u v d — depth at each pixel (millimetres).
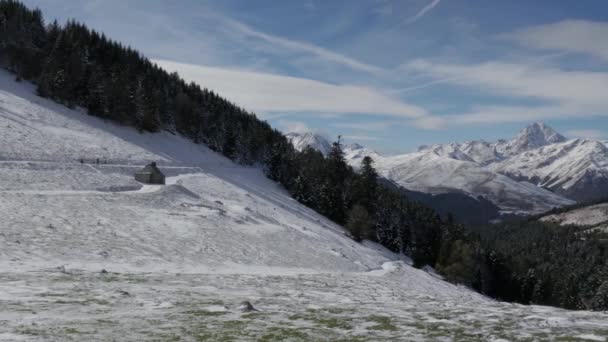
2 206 37188
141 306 13430
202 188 79375
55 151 74312
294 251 46812
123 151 92688
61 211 40000
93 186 59250
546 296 115375
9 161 61031
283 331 10734
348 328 11500
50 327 9898
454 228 131875
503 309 16812
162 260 31062
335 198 111875
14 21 139625
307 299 18047
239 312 13148
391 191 149625
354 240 90625
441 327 12055
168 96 163000
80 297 14328
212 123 156750
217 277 25078
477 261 112438
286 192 127188
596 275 113000
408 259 109250
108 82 129000
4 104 93000
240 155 152500
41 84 115250
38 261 24094
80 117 111625
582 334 11391
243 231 48969
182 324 11023
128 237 36094
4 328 9516
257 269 34344
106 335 9453
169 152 116562
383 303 18062
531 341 10531
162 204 54156
